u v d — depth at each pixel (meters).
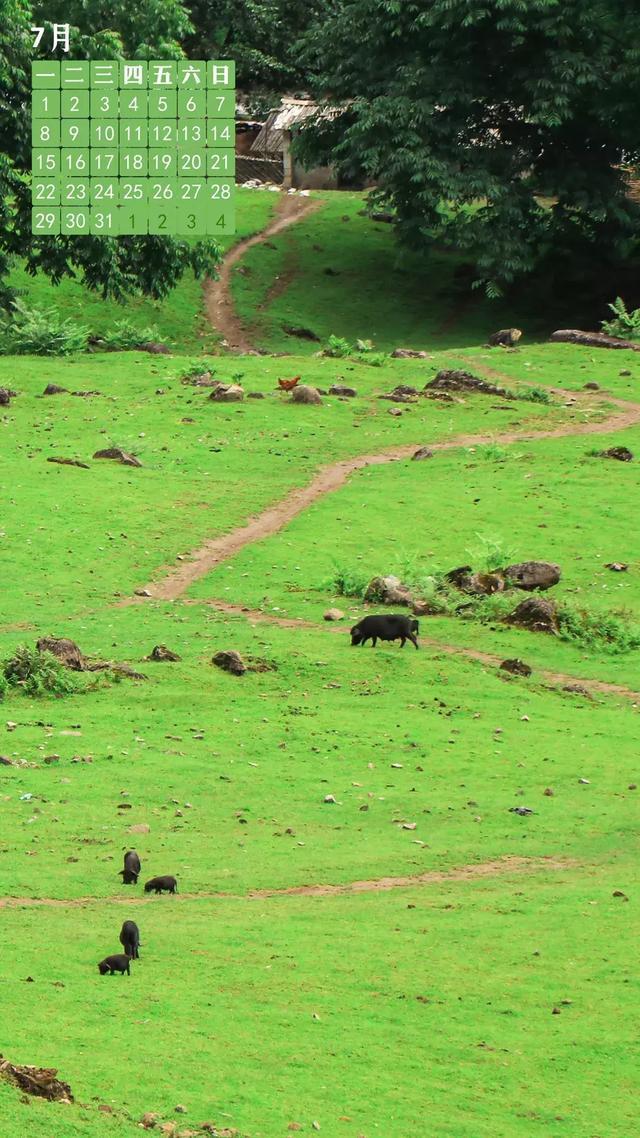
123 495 135.12
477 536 121.38
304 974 46.78
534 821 68.69
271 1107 36.31
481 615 107.31
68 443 152.38
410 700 88.06
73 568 115.69
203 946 49.16
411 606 108.81
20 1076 34.56
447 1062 40.47
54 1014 41.22
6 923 50.69
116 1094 35.81
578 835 66.88
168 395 175.38
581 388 188.12
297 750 77.94
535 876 60.84
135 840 62.44
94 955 47.34
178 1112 35.25
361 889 58.25
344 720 83.50
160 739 78.19
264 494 140.00
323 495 139.88
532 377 195.25
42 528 123.69
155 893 55.75
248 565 119.00
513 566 116.12
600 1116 37.59
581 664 99.44
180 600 110.00
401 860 62.06
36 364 191.38
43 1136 31.83
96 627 101.31
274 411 170.75
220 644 97.00
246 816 67.06
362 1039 41.62
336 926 52.56
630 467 149.88
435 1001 45.09
